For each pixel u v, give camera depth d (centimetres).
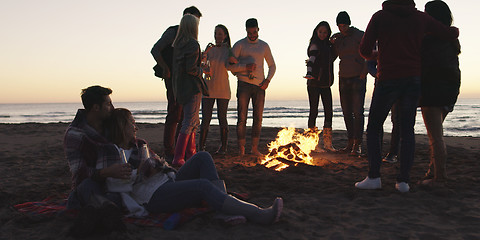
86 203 255
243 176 435
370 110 366
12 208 303
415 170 460
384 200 324
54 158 601
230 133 998
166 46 489
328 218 282
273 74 592
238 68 561
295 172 454
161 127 1245
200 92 480
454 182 379
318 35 602
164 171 283
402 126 352
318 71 610
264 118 3972
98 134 261
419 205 309
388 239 239
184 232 249
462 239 236
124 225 243
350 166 487
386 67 347
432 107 363
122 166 253
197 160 288
